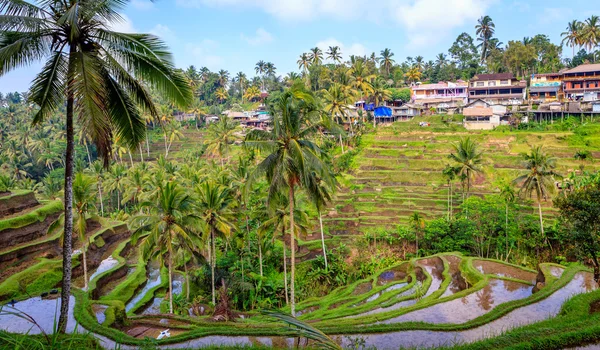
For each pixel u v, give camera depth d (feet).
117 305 86.58
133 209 238.07
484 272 113.39
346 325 73.87
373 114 310.86
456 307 85.20
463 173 166.91
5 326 77.56
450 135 245.65
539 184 144.77
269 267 145.18
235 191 139.13
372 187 203.92
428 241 152.76
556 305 77.51
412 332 66.74
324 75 352.69
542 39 375.86
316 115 75.10
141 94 49.16
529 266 136.77
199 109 390.21
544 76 295.28
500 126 249.75
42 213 143.43
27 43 40.22
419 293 100.83
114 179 238.48
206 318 94.22
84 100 40.57
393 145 243.81
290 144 71.77
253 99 485.56
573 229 72.28
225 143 252.83
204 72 509.76
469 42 440.86
